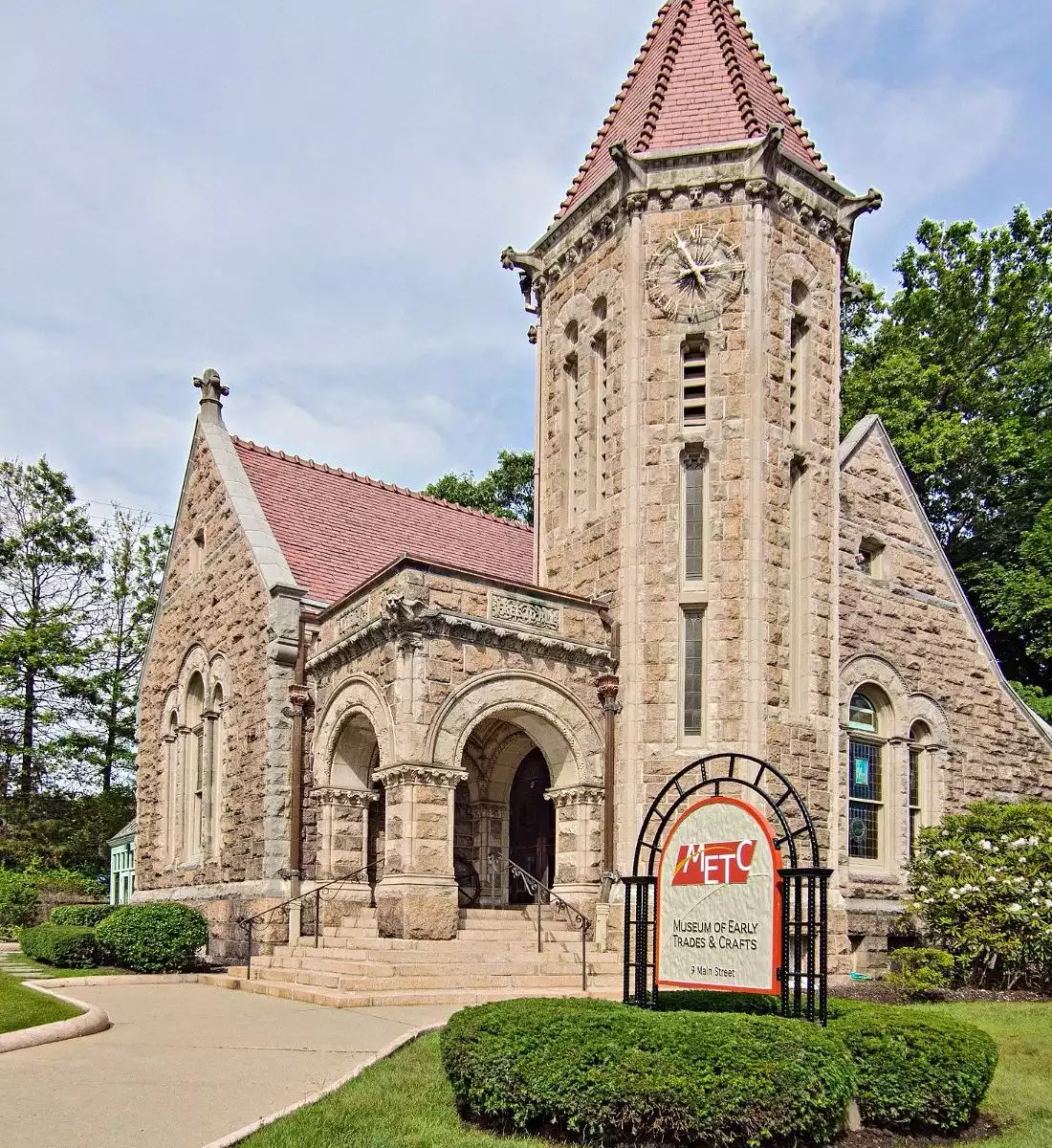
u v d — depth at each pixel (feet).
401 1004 47.93
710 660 62.69
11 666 152.56
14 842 148.05
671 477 65.00
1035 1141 29.91
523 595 62.59
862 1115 30.48
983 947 60.44
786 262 67.72
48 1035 38.73
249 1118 28.22
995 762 82.28
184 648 88.12
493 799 73.46
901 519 79.66
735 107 70.03
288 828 66.59
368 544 83.82
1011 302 127.03
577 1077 27.20
